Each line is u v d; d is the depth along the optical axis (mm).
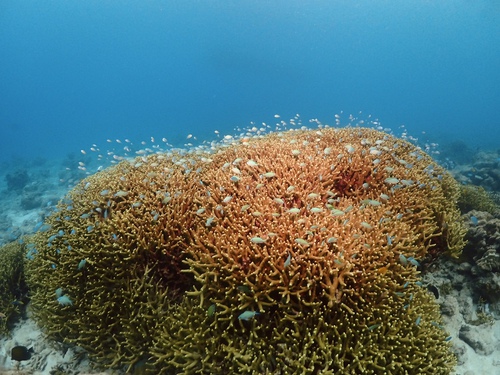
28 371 1882
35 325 2211
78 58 62250
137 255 1746
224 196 1982
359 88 64062
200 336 1457
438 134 21766
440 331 1580
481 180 6293
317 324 1396
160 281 1729
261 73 54344
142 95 63531
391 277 1581
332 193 1968
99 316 1726
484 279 1984
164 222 1814
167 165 2613
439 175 2549
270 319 1437
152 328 1607
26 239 2871
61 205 2332
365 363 1317
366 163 2320
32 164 15977
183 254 1736
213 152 3135
